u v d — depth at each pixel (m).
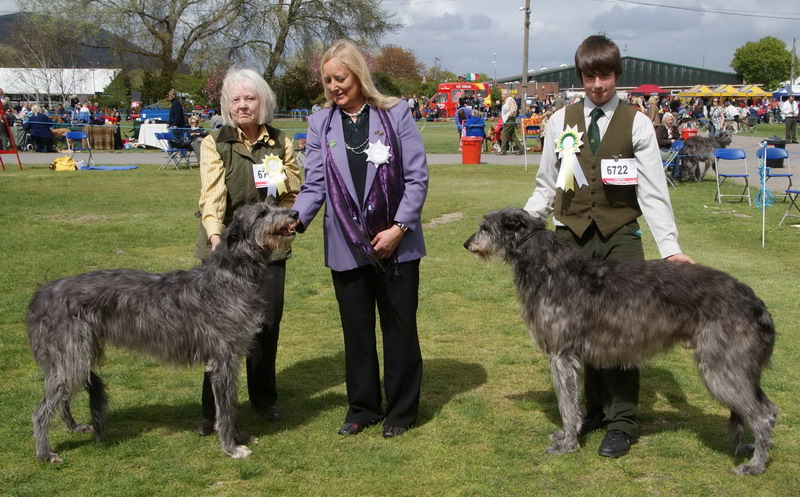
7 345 7.08
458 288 9.45
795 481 4.45
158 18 48.72
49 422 4.70
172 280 4.86
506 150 30.75
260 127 5.48
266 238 4.76
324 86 5.04
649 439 5.12
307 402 5.86
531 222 4.88
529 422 5.42
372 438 5.16
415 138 5.07
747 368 4.41
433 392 6.06
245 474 4.54
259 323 4.98
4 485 4.40
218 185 5.29
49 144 29.64
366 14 48.94
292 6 49.25
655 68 94.44
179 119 25.06
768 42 113.56
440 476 4.55
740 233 13.30
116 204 16.33
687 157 20.59
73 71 49.47
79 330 4.65
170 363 4.89
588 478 4.54
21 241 11.91
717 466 4.69
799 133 41.81
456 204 16.55
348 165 4.98
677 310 4.55
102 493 4.30
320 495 4.33
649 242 12.46
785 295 8.95
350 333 5.22
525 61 39.28
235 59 49.66
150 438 5.11
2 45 61.47
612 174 4.95
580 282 4.72
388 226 5.00
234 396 4.88
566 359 4.77
